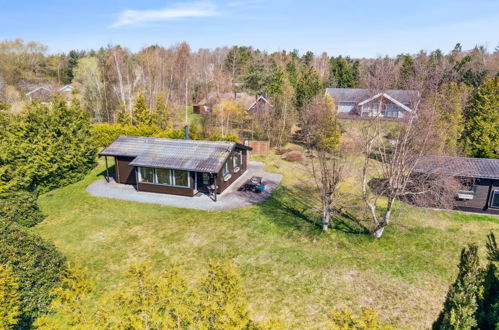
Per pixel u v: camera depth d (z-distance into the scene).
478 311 11.67
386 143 29.97
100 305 9.09
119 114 41.91
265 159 35.19
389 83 19.34
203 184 26.03
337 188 22.97
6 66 60.62
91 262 15.15
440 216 20.75
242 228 18.52
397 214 20.86
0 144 20.88
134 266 9.58
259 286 13.50
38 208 19.59
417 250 16.67
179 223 19.17
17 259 11.83
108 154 25.16
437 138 21.14
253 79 53.22
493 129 30.09
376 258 15.85
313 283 13.76
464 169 20.78
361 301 12.70
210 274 9.88
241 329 8.10
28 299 11.59
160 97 46.91
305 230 18.47
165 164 22.88
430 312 12.12
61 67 78.12
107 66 56.53
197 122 50.44
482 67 47.91
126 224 19.00
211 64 88.12
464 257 15.79
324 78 77.75
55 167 23.92
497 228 19.08
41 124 23.98
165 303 9.06
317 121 33.62
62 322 11.59
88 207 21.47
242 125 47.03
